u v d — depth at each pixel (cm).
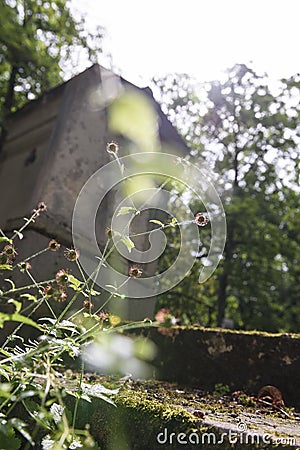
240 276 1066
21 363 139
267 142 1097
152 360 337
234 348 317
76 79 543
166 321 136
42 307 364
